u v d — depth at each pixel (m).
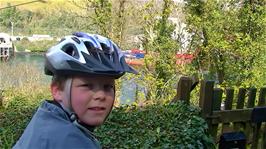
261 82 15.20
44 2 22.17
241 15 15.92
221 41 15.60
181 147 5.05
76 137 1.62
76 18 18.11
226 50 15.77
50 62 1.70
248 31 15.91
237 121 5.57
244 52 15.39
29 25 25.47
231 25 15.97
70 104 1.69
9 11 26.44
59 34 21.97
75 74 1.66
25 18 25.70
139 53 17.22
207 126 5.36
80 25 18.16
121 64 1.78
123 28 17.83
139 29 17.39
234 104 6.07
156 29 17.06
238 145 4.68
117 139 5.37
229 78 16.19
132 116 6.15
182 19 16.94
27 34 25.38
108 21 17.83
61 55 1.66
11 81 18.28
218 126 5.64
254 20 15.54
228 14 15.96
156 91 16.64
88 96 1.68
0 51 22.73
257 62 15.55
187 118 5.66
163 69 16.95
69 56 1.65
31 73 18.69
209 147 5.31
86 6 17.89
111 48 1.79
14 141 5.27
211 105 5.47
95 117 1.70
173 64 16.91
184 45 17.00
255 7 15.73
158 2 17.05
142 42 17.31
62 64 1.65
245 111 5.61
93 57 1.69
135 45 17.92
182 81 6.10
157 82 16.53
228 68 16.11
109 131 5.57
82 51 1.68
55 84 1.72
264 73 15.41
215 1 16.09
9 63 20.92
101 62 1.69
